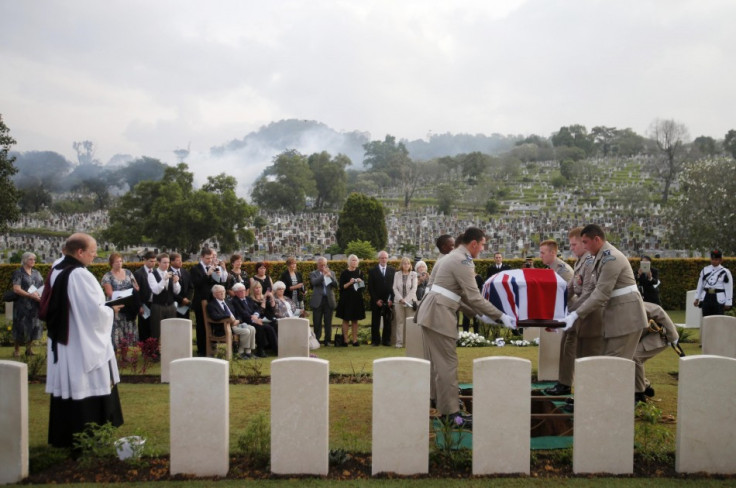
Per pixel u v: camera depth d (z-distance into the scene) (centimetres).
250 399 809
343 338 1377
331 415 735
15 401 534
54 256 4131
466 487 520
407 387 543
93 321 594
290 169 8269
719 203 3606
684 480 539
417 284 1368
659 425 684
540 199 7125
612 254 716
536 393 852
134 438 586
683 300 2186
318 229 5291
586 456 551
